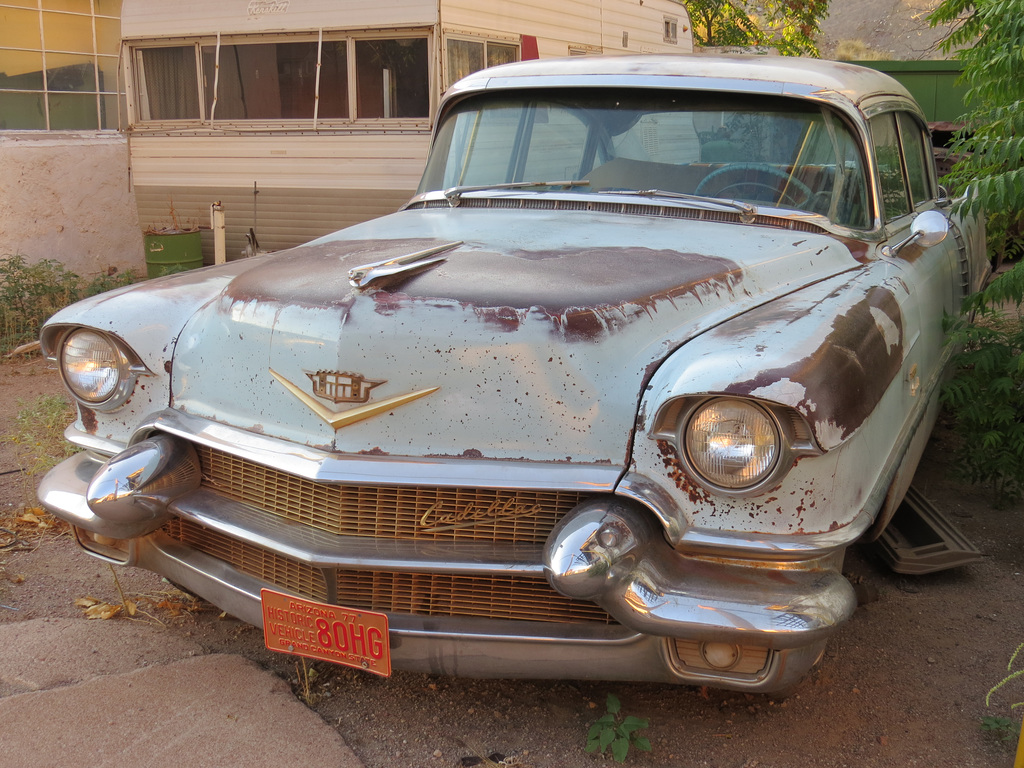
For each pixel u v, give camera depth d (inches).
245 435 95.0
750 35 724.7
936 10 241.4
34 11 362.3
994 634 117.1
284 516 93.4
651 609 78.8
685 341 87.9
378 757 92.9
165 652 112.0
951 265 153.2
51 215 365.1
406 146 304.0
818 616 77.5
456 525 87.0
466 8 301.6
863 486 84.4
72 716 96.7
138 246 398.6
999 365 151.1
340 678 107.0
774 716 99.7
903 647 114.0
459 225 117.0
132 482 96.4
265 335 94.0
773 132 123.6
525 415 85.7
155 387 104.7
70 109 380.2
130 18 341.7
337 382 88.0
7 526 149.6
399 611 89.7
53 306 321.7
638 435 82.9
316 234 329.1
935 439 195.0
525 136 135.8
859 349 85.0
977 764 91.5
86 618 120.3
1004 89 188.4
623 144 129.3
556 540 79.9
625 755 91.0
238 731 94.8
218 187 342.3
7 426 205.9
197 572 100.9
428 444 87.3
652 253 102.4
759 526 79.1
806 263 109.1
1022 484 156.0
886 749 93.8
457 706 101.7
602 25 382.0
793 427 76.3
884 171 135.4
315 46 311.0
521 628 86.8
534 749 94.3
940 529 138.2
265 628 94.9
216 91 332.5
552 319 86.2
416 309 88.1
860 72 138.1
